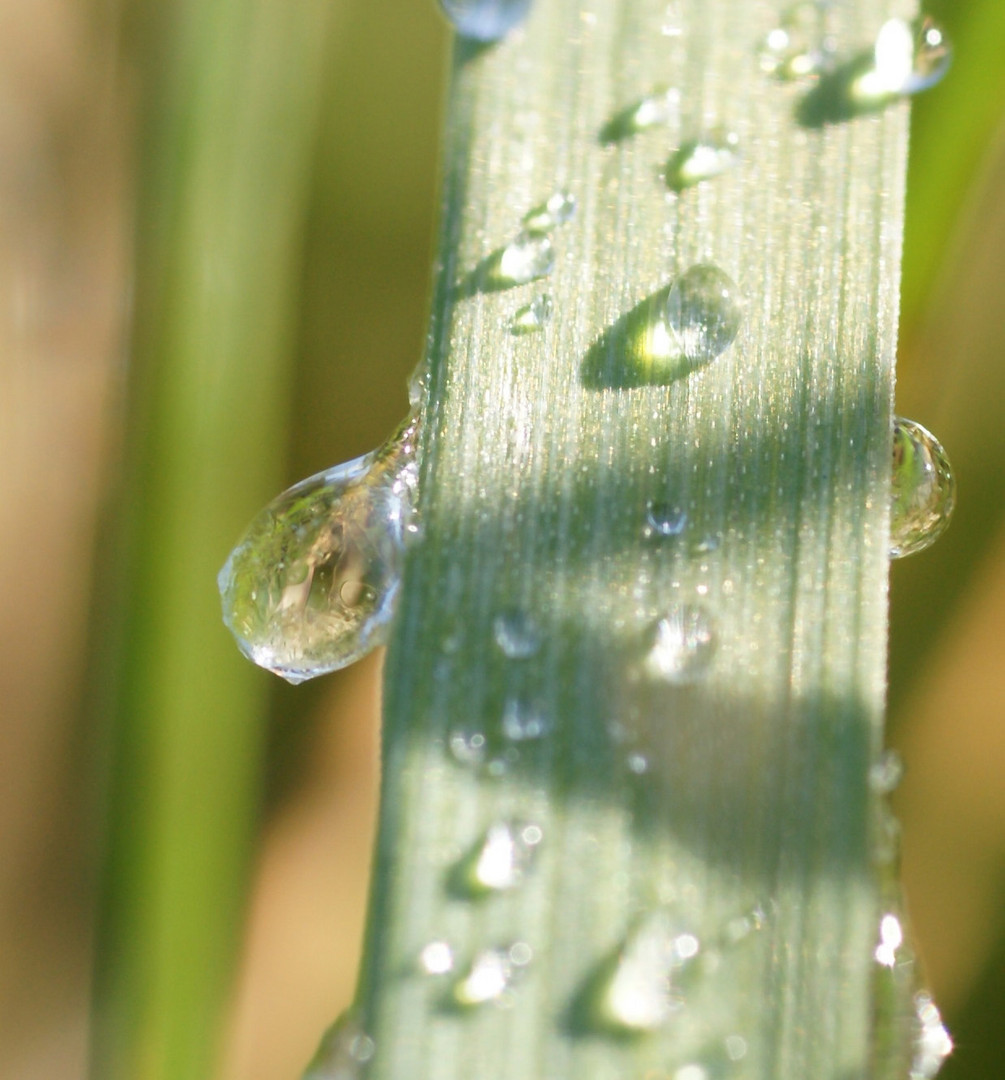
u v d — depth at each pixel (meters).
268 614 0.09
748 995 0.08
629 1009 0.08
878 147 0.09
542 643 0.08
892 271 0.08
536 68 0.09
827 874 0.08
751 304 0.08
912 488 0.09
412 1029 0.08
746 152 0.08
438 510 0.08
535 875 0.08
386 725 0.08
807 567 0.08
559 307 0.08
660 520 0.08
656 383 0.08
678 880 0.08
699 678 0.08
